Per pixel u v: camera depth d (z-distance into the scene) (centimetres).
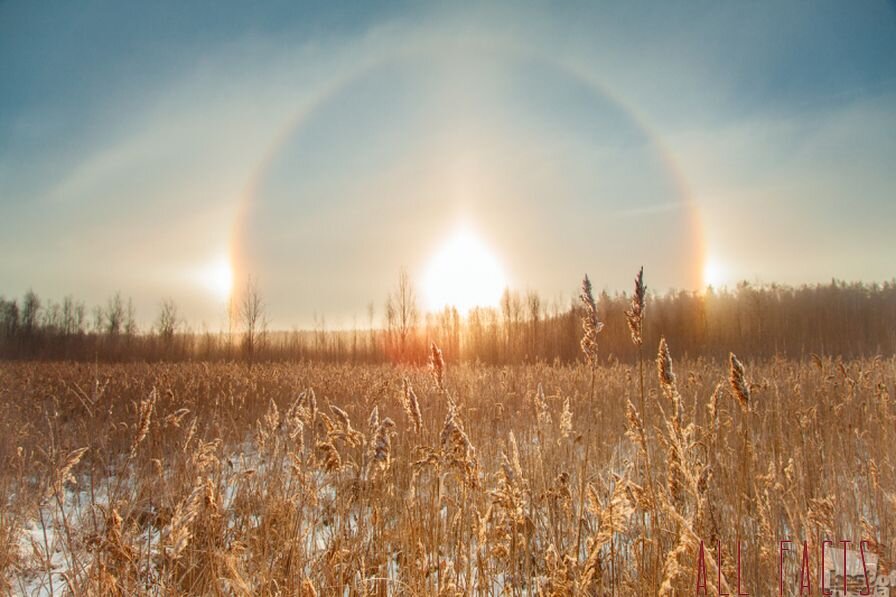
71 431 918
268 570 372
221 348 4206
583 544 387
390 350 3859
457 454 354
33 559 431
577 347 2973
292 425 459
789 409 664
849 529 439
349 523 394
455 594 314
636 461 528
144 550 395
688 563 313
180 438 665
